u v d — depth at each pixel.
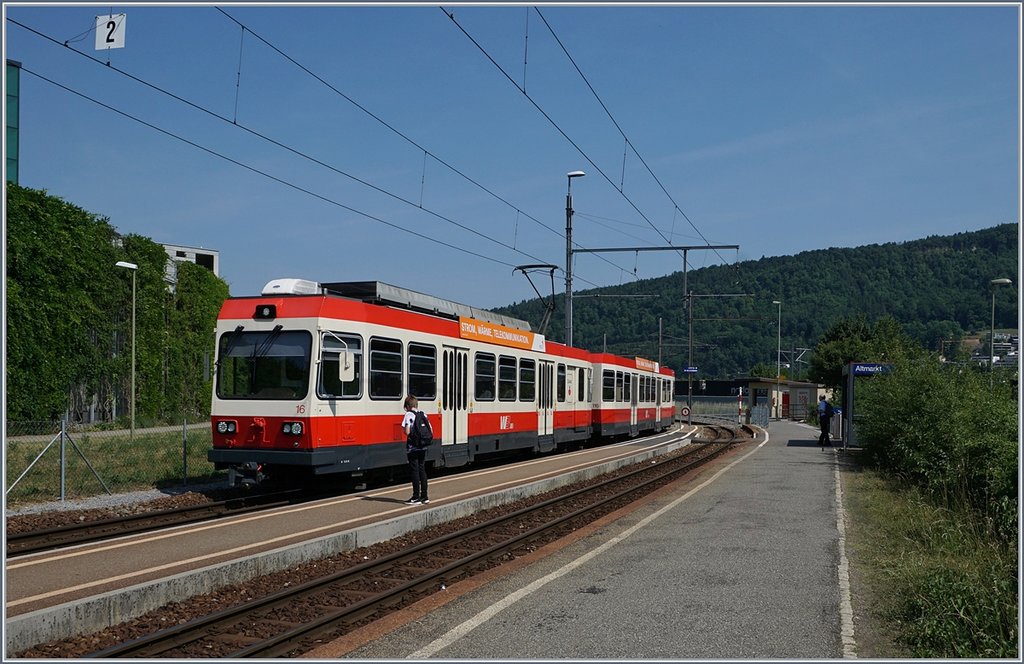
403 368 18.19
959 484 14.73
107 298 34.28
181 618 8.32
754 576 9.80
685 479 20.92
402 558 11.34
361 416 16.72
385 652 7.09
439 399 19.70
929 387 20.23
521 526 14.61
